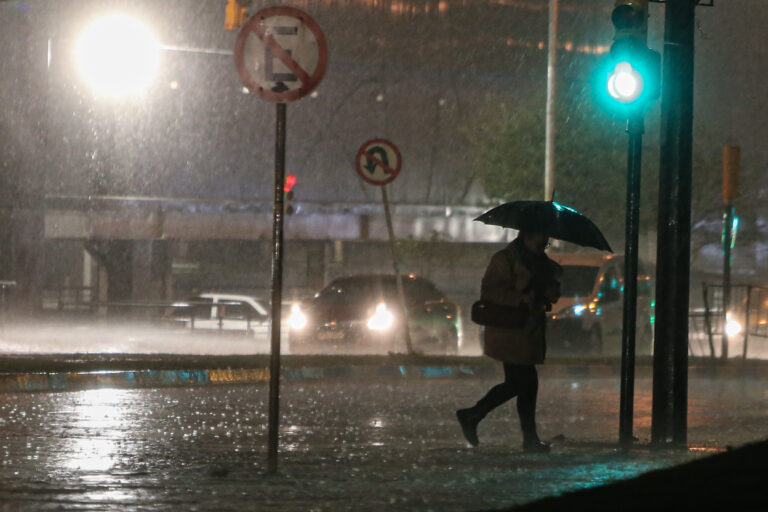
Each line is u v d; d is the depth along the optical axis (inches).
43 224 3592.5
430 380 2022.6
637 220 1077.8
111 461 990.4
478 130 4392.2
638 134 1072.2
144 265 4928.6
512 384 1087.6
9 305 3518.7
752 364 2304.4
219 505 767.1
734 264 5103.3
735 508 452.1
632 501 504.4
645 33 1071.6
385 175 1998.0
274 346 907.4
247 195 4795.8
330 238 4899.1
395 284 2559.1
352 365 2034.9
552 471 919.0
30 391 1715.1
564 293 2600.9
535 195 4151.1
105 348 2896.2
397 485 846.5
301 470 928.9
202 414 1416.1
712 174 4557.1
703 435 1248.2
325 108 4921.3
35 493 815.7
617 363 2249.0
